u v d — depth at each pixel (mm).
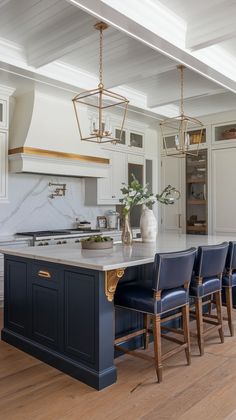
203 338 3115
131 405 2166
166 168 6781
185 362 2766
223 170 5918
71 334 2561
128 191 3455
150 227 3572
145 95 5309
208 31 3053
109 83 4441
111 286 2418
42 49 3652
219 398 2242
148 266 3301
